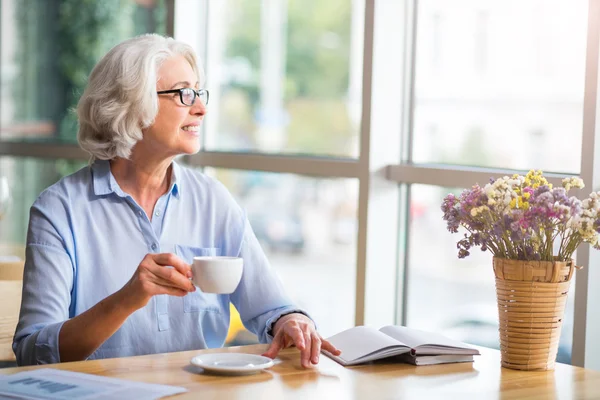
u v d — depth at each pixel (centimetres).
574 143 218
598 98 196
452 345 161
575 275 199
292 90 295
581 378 152
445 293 251
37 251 173
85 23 356
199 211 193
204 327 190
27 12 377
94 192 182
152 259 150
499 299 159
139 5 336
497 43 236
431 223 251
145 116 176
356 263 254
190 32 319
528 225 151
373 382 143
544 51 225
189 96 179
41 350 159
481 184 227
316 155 283
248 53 308
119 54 178
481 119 240
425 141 254
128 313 154
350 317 274
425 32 253
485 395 138
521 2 230
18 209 382
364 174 250
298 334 156
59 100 366
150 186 187
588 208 153
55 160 366
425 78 253
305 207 284
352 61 277
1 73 389
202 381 139
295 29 294
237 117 311
